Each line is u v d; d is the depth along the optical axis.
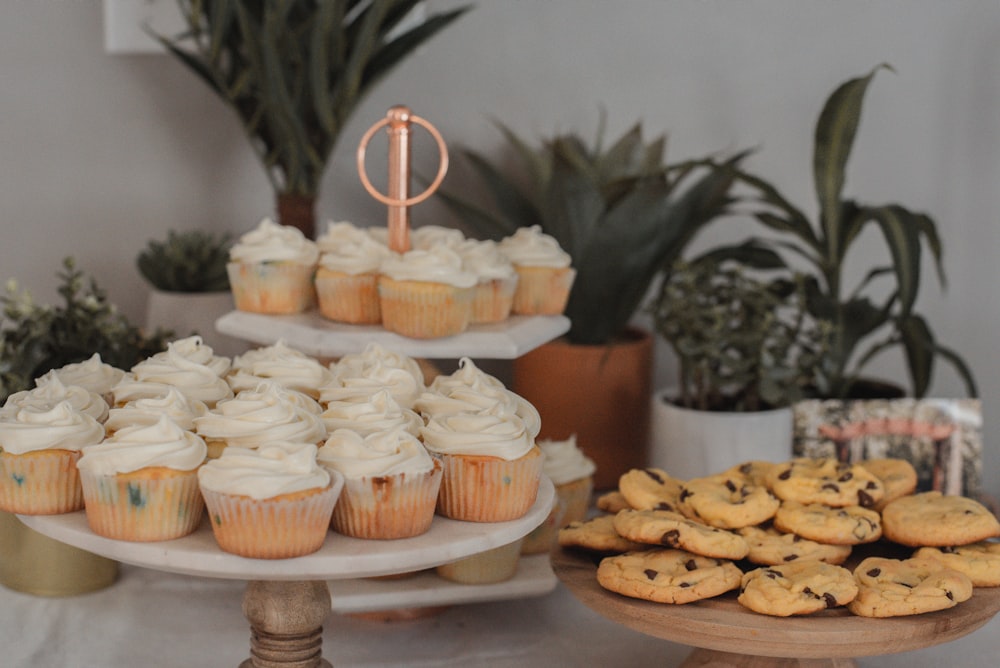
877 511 0.99
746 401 1.34
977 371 1.67
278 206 1.44
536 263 1.16
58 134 1.61
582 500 1.18
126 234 1.64
